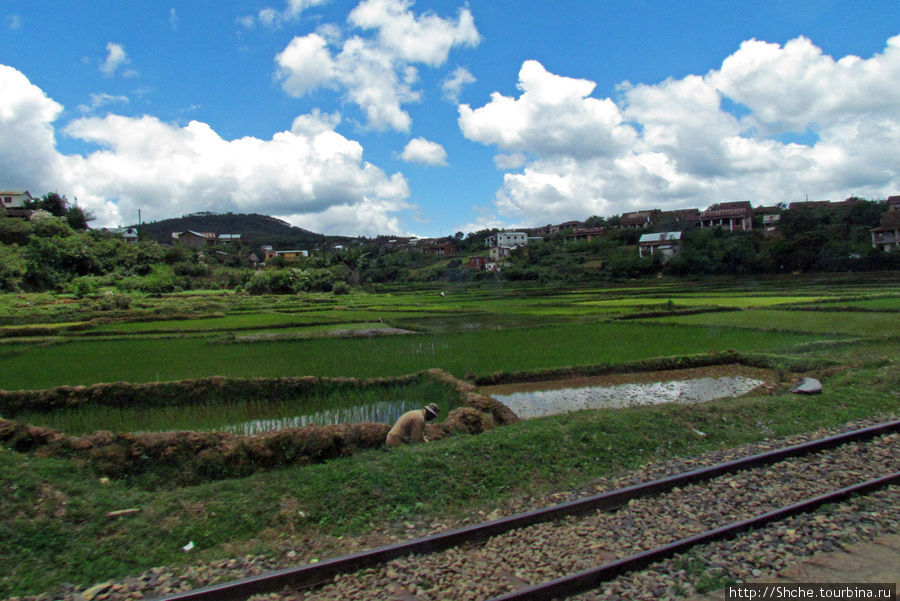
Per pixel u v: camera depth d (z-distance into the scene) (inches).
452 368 623.8
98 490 261.9
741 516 238.4
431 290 2635.3
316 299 1961.1
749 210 3590.1
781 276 2231.8
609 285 2362.2
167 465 302.4
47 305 1416.1
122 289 2062.0
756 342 786.8
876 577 182.1
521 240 4163.4
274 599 188.1
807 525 223.6
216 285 2615.7
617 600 178.1
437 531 238.2
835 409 421.7
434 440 349.4
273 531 242.2
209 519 243.9
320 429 329.4
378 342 821.2
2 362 668.7
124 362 663.8
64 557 214.1
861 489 253.8
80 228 3034.0
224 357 695.1
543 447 324.8
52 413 467.8
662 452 340.8
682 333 883.4
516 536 227.1
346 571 204.7
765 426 389.7
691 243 2876.5
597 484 284.2
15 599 189.0
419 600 183.0
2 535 215.0
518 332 920.9
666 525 231.0
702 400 527.8
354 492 266.4
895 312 1069.1
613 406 509.0
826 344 739.4
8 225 2292.1
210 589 186.9
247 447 311.0
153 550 223.3
